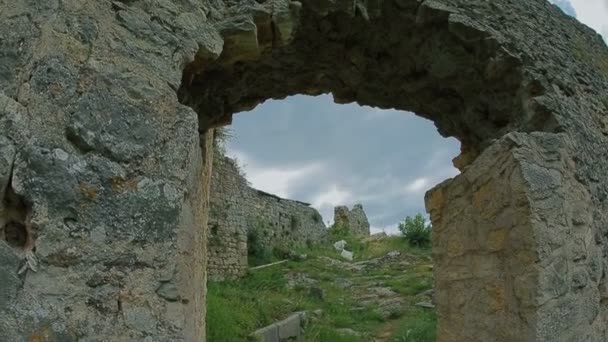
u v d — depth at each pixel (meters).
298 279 12.30
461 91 4.17
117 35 2.60
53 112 2.30
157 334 2.32
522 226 3.26
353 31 3.90
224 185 12.05
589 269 3.51
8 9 2.34
